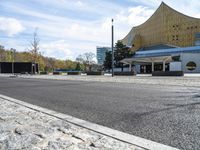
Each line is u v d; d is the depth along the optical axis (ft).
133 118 17.39
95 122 16.49
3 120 17.03
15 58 255.91
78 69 296.71
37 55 198.29
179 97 28.22
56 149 10.73
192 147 11.00
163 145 11.28
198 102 24.11
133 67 225.76
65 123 16.16
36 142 11.76
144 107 21.74
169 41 268.00
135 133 13.51
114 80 73.10
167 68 191.72
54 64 312.50
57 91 40.09
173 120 16.40
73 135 13.14
